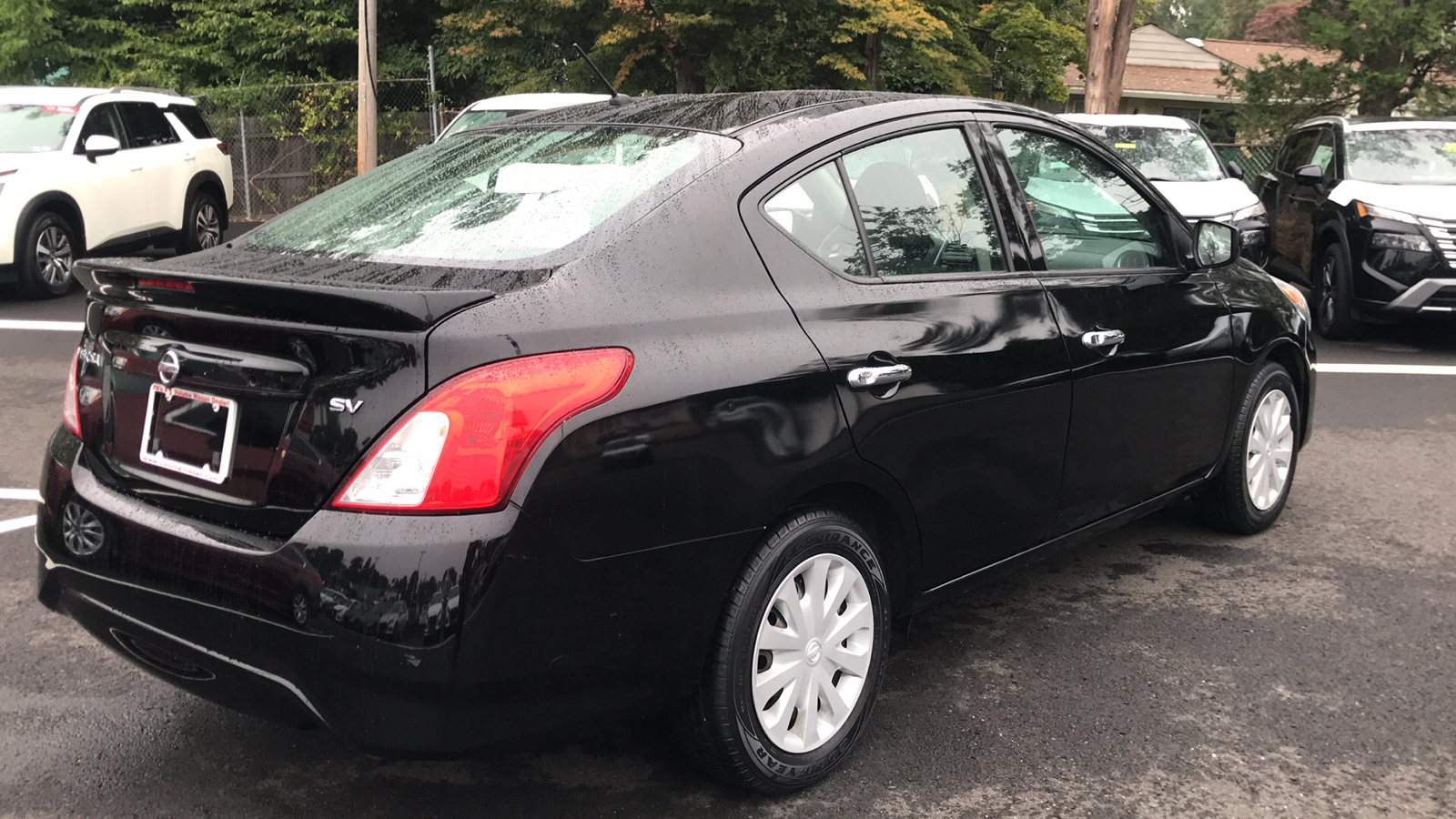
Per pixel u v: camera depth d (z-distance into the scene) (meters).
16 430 6.28
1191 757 3.02
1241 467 4.57
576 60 19.88
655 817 2.72
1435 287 8.98
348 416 2.23
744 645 2.62
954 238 3.25
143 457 2.58
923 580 3.18
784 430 2.63
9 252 10.60
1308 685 3.44
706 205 2.69
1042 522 3.51
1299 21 21.00
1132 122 11.54
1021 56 21.27
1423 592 4.20
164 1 24.19
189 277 2.36
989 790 2.86
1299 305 4.95
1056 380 3.40
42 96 11.86
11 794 2.77
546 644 2.29
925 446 2.99
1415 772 2.96
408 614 2.14
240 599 2.29
